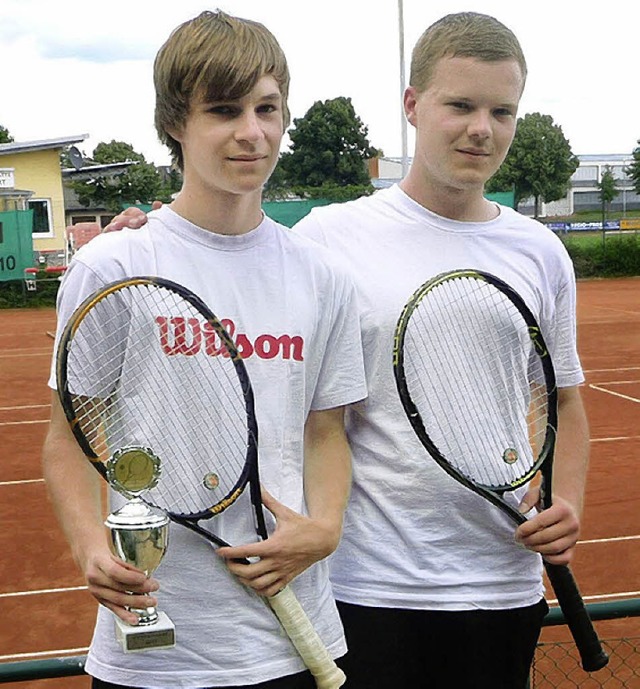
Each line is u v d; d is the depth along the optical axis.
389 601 2.26
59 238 28.16
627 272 29.30
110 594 1.73
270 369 1.94
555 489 2.38
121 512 1.76
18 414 10.81
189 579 1.87
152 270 1.92
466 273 2.21
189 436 1.90
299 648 1.90
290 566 1.86
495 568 2.31
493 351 2.34
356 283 2.32
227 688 1.86
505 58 2.23
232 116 1.85
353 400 2.09
